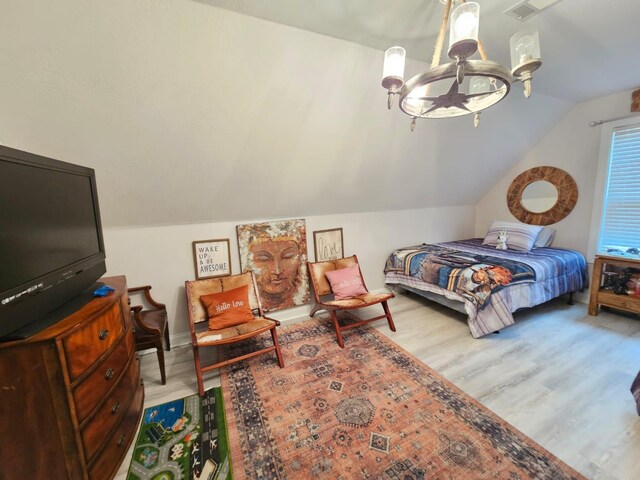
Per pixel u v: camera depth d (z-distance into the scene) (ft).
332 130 7.56
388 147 8.89
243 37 5.14
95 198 5.44
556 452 4.56
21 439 3.44
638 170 9.22
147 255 7.98
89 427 3.81
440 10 4.93
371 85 6.90
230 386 6.41
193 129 6.23
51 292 4.01
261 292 9.46
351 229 11.15
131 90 5.24
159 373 7.04
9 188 3.42
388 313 8.88
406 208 12.32
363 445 4.79
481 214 14.42
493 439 4.83
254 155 7.32
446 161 10.64
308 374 6.77
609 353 7.32
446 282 8.98
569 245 11.15
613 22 5.56
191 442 4.93
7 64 4.39
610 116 9.65
